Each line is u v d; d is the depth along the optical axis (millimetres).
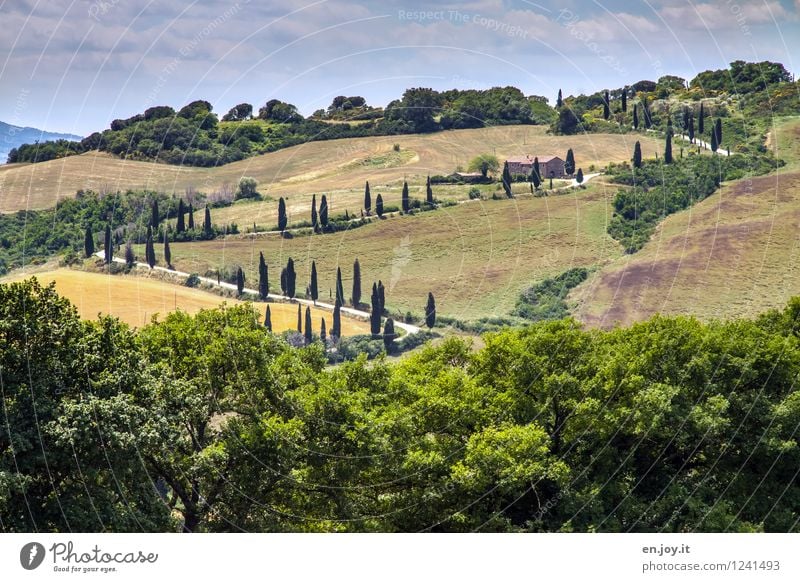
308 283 151375
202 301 139500
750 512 77375
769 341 86188
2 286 55938
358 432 64250
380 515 65875
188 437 66188
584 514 68688
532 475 67000
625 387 76812
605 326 152875
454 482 66125
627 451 76250
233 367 67438
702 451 81062
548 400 74875
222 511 61531
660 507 72250
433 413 72000
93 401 53375
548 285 160250
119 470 55156
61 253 143625
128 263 143125
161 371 62844
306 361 74750
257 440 61625
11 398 52688
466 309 153375
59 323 57031
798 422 80750
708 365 83062
